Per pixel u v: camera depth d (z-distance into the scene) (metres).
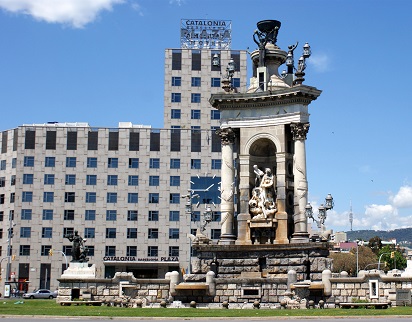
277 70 53.53
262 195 49.56
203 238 49.53
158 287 45.38
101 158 116.62
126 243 114.56
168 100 128.75
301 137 48.81
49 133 117.25
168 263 113.12
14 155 119.31
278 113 49.88
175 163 117.06
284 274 46.47
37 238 114.62
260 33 53.34
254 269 47.41
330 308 38.81
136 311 34.12
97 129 117.31
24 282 113.38
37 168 116.25
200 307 42.56
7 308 37.88
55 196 115.56
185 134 117.94
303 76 49.66
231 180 50.59
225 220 49.88
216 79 129.75
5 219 118.56
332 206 47.00
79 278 46.16
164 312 33.28
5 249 117.00
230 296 44.28
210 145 117.81
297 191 48.22
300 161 48.50
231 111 51.38
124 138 117.25
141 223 115.19
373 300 41.53
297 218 48.00
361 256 148.12
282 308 39.53
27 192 115.81
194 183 116.12
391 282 41.53
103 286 46.09
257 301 42.62
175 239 115.00
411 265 42.69
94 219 115.00
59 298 46.09
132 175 116.38
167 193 116.19
